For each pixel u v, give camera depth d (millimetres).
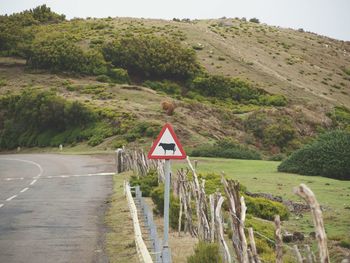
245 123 76500
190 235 13781
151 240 11656
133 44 108062
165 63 105188
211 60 118812
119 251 12023
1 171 38500
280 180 27484
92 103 80000
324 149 31219
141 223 15586
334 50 162000
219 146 54094
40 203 20719
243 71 114188
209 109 78438
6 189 26359
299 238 13281
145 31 136125
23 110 82312
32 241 13422
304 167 31266
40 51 107750
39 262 11141
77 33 132750
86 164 42812
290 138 73188
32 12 167500
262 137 73562
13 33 129000
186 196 14070
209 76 104688
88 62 104750
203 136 67688
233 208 8477
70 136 73750
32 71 105188
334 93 113375
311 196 4551
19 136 80625
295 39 162500
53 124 78562
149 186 22547
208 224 11570
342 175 30125
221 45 132250
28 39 129125
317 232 4539
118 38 119625
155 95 89250
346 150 30641
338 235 13648
